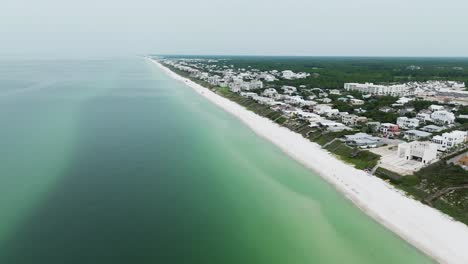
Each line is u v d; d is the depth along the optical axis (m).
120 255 45.47
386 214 58.38
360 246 50.00
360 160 82.31
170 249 47.44
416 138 99.88
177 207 58.94
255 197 64.31
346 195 65.88
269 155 89.50
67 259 44.12
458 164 71.56
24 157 79.75
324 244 50.41
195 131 111.00
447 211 57.62
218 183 69.81
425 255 47.81
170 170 75.19
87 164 76.38
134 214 55.72
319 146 96.94
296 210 59.97
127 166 76.25
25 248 45.84
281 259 46.81
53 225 51.38
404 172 71.44
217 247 48.66
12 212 54.47
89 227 51.31
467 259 46.53
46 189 63.03
